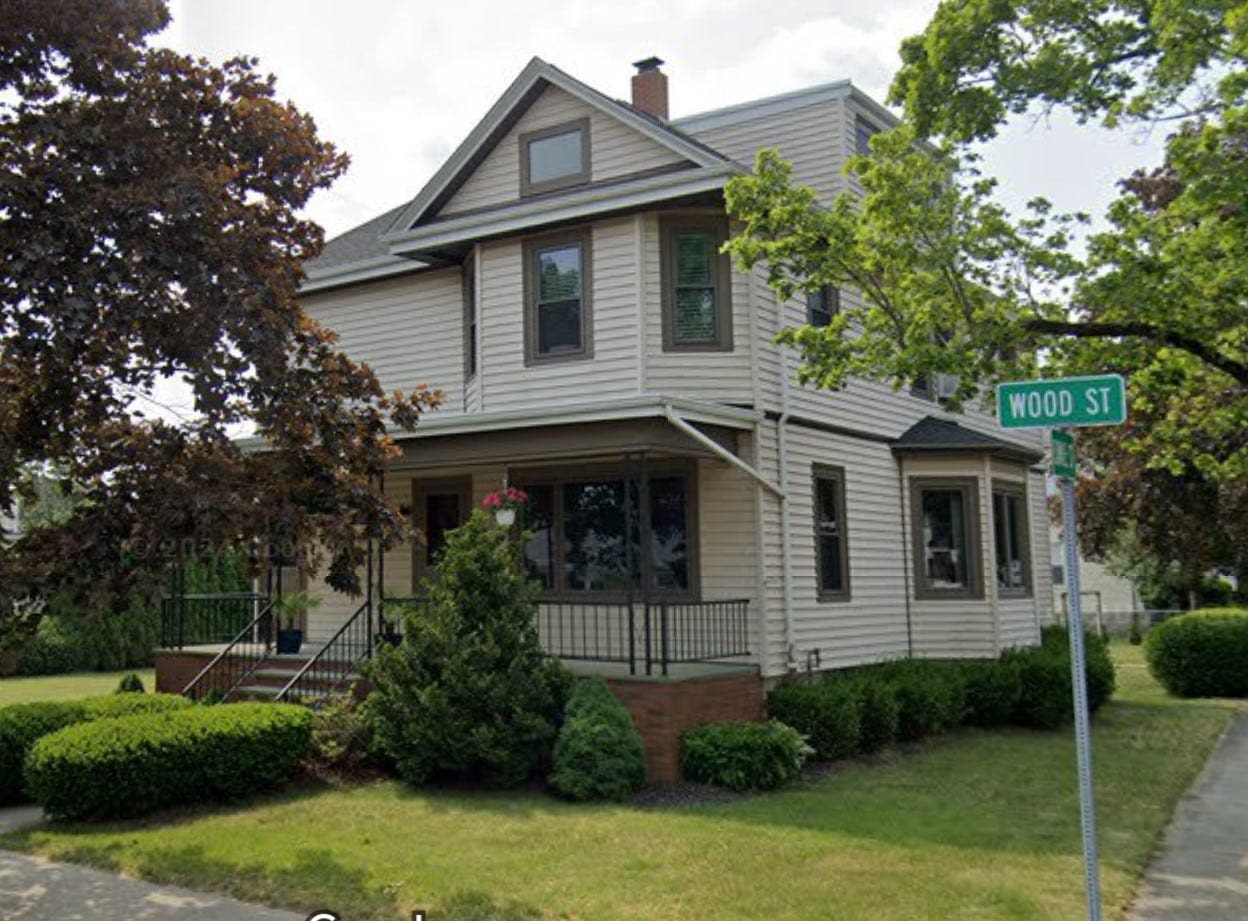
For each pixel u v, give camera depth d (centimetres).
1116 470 2292
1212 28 890
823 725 1251
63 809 978
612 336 1386
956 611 1659
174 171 853
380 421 1016
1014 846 861
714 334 1380
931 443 1667
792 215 1134
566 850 849
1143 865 818
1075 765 1248
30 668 2698
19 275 780
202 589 2575
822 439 1502
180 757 1007
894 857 824
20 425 908
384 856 834
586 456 1291
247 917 708
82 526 842
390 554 1627
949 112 1041
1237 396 1163
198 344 857
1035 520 2117
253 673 1473
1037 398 568
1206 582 3334
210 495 817
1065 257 1001
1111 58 990
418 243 1544
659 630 1371
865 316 1143
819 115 1603
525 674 1127
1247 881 780
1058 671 1548
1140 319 973
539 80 1483
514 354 1459
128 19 886
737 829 919
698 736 1130
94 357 902
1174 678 1988
